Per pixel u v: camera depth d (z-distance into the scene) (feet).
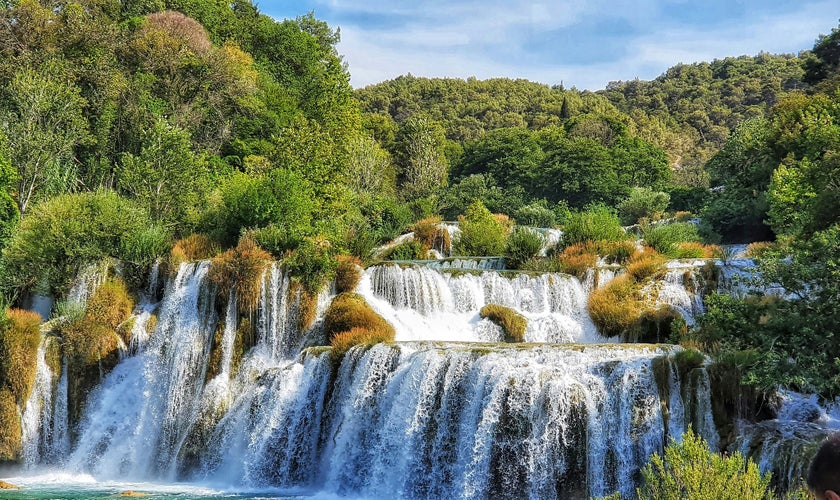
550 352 65.77
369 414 68.54
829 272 56.03
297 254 89.15
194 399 85.51
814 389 59.21
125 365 89.56
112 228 99.55
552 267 98.37
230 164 168.86
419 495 63.05
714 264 85.05
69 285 97.30
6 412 82.38
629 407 58.29
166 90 167.32
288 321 87.25
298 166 130.82
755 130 201.05
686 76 646.33
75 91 136.56
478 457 60.29
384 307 87.97
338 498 66.39
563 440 57.82
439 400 64.13
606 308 83.10
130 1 200.23
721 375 57.57
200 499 65.67
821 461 13.84
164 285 96.17
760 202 146.30
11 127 124.67
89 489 72.49
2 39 151.33
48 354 86.28
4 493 69.51
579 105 550.77
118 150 153.58
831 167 92.89
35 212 101.76
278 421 74.33
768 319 59.57
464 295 89.25
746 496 34.71
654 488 38.81
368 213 162.30
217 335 86.94
